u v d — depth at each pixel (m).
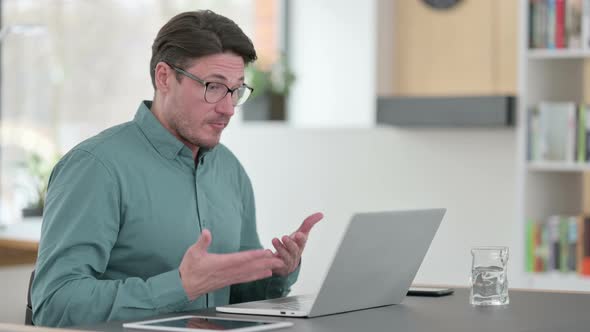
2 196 10.86
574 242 7.20
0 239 7.01
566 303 3.66
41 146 10.72
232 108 3.84
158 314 3.33
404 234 3.46
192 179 4.04
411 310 3.46
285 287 4.07
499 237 7.93
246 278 3.21
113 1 10.33
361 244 3.23
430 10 8.45
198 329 2.90
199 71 3.76
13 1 10.85
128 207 3.81
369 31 9.02
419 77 8.50
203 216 4.03
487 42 8.25
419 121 7.84
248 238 4.52
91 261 3.61
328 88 9.27
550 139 7.35
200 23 3.80
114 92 10.36
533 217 7.44
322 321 3.14
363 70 9.06
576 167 7.18
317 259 8.73
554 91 7.79
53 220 3.65
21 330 2.88
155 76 3.93
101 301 3.36
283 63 9.38
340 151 8.62
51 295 3.46
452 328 2.99
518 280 7.30
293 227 8.85
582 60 7.73
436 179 8.20
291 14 9.49
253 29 9.67
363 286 3.38
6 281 7.12
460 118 7.63
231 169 4.39
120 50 10.31
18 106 10.86
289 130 8.87
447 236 8.15
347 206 8.59
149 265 3.86
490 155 7.98
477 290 3.61
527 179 7.35
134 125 3.97
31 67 10.80
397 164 8.38
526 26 7.31
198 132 3.82
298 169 8.82
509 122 7.40
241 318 3.21
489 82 8.25
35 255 7.28
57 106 10.66
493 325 3.06
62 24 10.62
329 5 9.25
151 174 3.89
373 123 9.00
